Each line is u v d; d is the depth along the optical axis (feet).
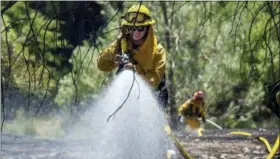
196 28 94.79
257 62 78.48
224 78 104.32
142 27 35.50
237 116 113.19
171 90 101.91
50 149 58.59
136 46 35.81
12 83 62.75
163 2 89.56
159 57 36.17
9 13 57.72
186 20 93.35
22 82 62.85
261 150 61.62
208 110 112.78
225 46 95.66
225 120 113.09
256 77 83.56
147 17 35.65
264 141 55.72
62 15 52.60
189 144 67.00
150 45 35.65
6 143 64.49
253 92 109.29
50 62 59.77
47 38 57.72
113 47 36.24
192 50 100.07
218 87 107.34
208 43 97.55
